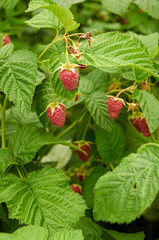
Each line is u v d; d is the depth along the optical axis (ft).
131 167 1.56
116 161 1.93
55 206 1.63
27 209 1.61
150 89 1.93
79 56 1.57
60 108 1.66
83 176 2.19
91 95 1.91
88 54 1.58
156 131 1.87
